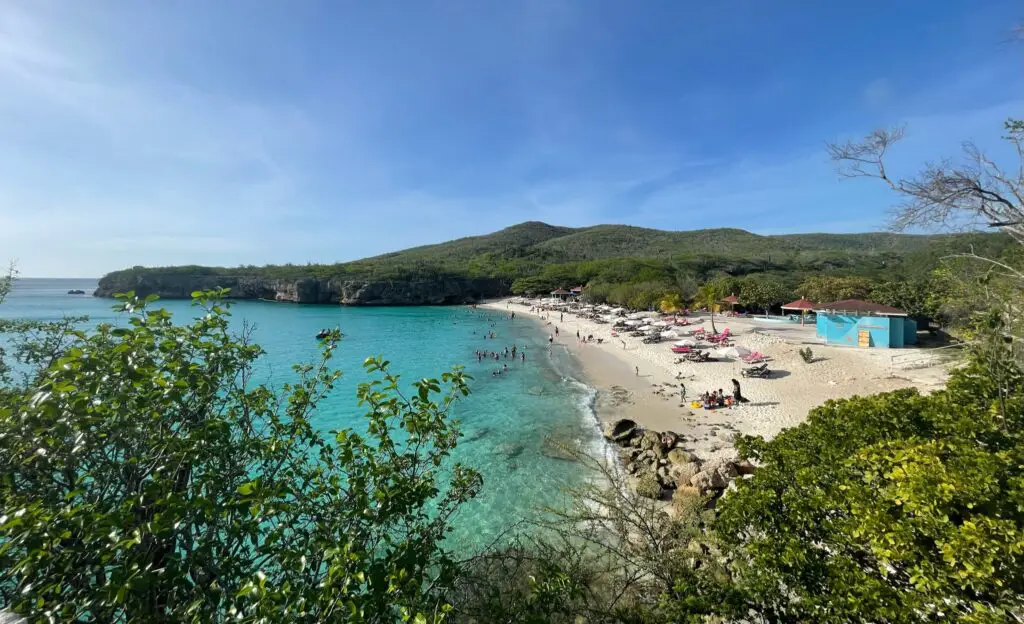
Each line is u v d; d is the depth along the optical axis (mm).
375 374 35781
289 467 4715
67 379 3541
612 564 7699
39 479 3764
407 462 4781
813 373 27375
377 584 3531
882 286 44688
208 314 4719
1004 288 8508
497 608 4758
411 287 120562
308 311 100812
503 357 42938
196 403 4402
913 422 8539
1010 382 8180
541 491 15602
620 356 40750
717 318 59531
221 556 3746
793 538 6012
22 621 2887
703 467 15555
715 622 6055
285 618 2971
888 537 5141
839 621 4922
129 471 3980
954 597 4566
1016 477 5605
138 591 2982
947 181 7941
